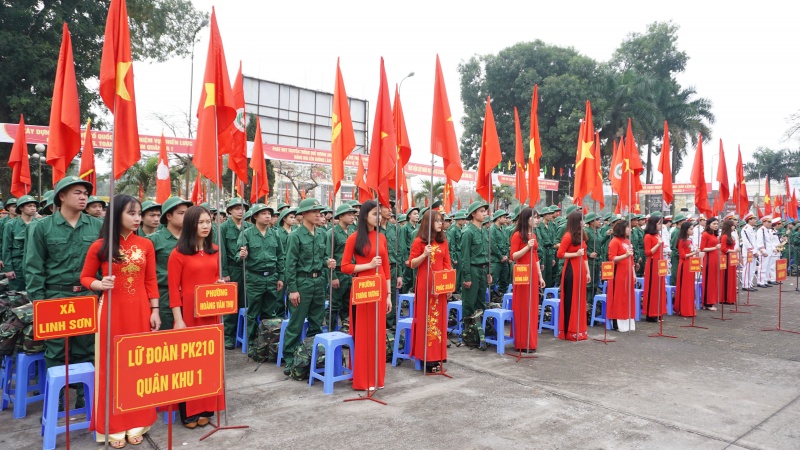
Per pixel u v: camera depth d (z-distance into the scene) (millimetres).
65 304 3719
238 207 7164
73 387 4895
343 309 7309
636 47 40344
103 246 3951
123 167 3859
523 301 6883
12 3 17234
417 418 4512
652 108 32531
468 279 7492
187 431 4246
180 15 23016
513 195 32188
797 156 47000
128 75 3881
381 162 5383
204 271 4547
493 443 3990
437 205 7055
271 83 29625
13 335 4535
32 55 16875
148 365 2619
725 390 5379
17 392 4547
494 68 34094
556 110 32781
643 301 9461
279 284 7434
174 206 5461
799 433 4266
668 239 13180
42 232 4547
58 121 4305
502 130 34469
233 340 7355
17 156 8391
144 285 4223
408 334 6453
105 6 19109
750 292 13797
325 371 5215
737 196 11148
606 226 10375
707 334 8211
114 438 3902
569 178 35531
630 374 5938
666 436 4172
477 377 5809
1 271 7637
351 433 4172
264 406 4816
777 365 6371
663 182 9328
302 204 6121
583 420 4492
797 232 17641
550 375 5879
